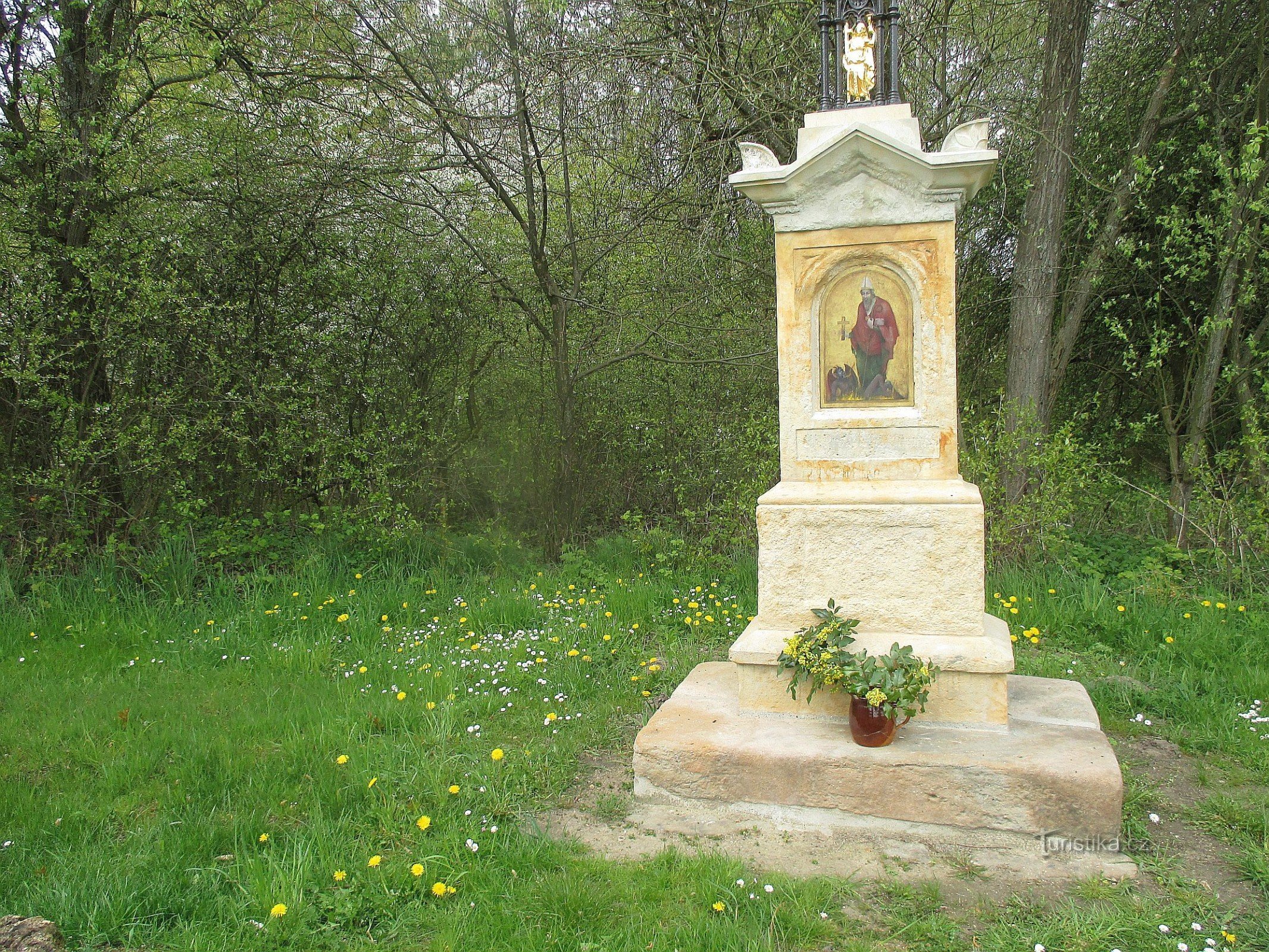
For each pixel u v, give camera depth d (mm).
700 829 3758
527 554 8898
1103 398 10055
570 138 9000
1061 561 7250
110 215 7871
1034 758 3643
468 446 9516
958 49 8711
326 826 3564
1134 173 8117
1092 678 5445
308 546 8125
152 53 8070
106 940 2932
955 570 3996
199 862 3393
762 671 4242
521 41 8469
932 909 3152
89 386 7855
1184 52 8328
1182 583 7137
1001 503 7535
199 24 7844
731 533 8320
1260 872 3297
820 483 4219
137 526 7902
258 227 8438
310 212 8508
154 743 4555
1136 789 4012
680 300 9195
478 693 5262
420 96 8367
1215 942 2877
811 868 3453
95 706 5121
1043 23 8734
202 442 8039
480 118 8508
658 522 9453
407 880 3207
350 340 8875
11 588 6988
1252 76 8422
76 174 7727
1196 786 4113
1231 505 7301
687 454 9312
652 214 8984
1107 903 3166
